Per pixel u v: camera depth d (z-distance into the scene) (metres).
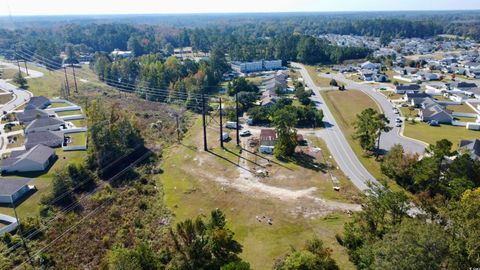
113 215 49.31
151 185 58.38
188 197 54.00
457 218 30.53
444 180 50.28
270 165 64.06
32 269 38.84
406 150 68.38
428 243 27.03
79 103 106.44
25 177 60.12
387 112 93.69
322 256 36.22
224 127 85.31
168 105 106.31
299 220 46.94
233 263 33.16
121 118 73.75
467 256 27.84
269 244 42.06
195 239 38.78
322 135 78.62
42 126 81.56
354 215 44.06
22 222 45.41
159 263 37.53
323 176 59.59
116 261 34.94
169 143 76.12
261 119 87.69
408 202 38.59
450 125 84.06
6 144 75.56
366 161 65.12
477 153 60.44
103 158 63.59
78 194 54.81
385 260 27.86
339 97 110.31
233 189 55.91
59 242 43.59
